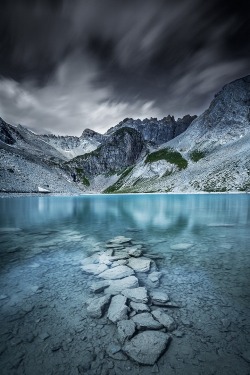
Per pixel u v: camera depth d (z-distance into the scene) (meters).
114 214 39.38
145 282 11.09
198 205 56.12
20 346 6.72
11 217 35.59
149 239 20.44
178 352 6.35
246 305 8.91
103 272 12.26
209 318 8.01
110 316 8.01
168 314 8.27
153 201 76.44
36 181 113.62
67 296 9.80
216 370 5.73
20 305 9.09
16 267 13.40
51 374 5.67
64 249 17.19
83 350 6.51
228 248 17.30
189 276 11.88
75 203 66.56
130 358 6.13
